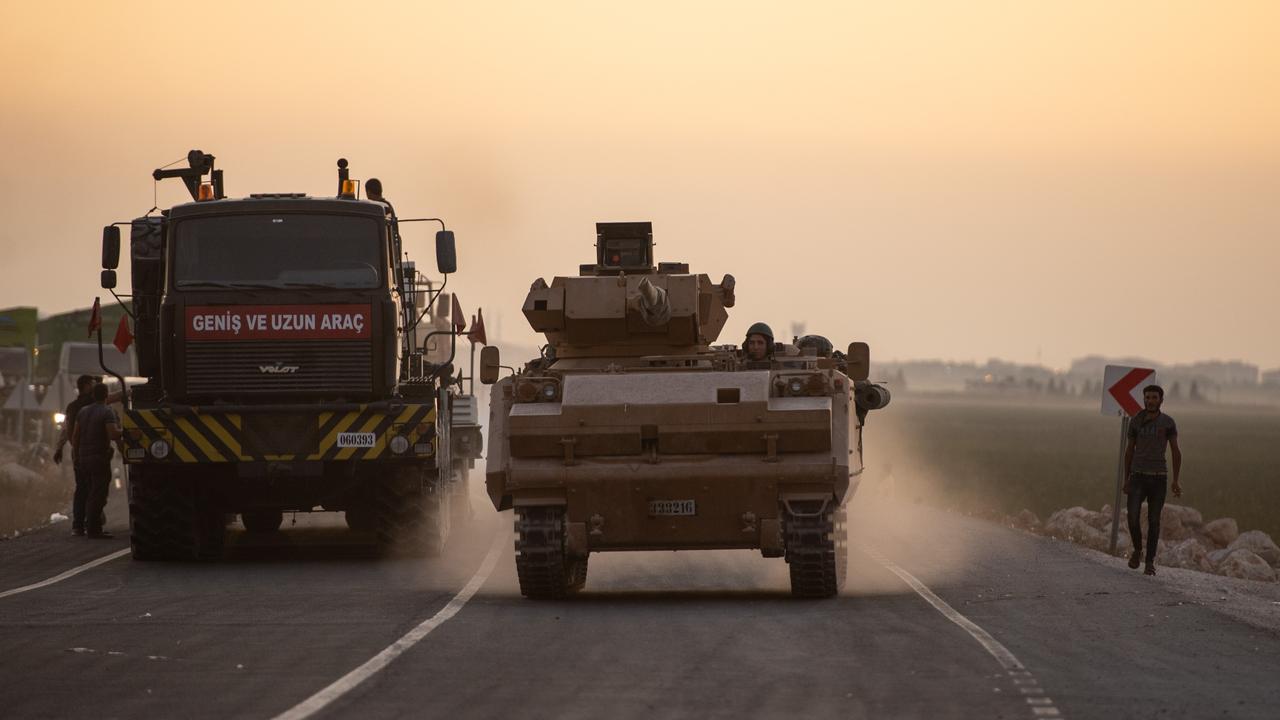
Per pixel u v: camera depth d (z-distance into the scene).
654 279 47.31
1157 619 36.53
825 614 37.19
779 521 40.44
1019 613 37.38
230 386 50.47
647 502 40.50
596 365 46.47
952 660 29.89
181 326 50.44
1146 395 48.88
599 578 47.44
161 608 38.06
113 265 51.69
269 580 45.47
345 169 52.81
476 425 64.75
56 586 43.66
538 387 41.06
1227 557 54.09
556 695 26.09
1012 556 52.62
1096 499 92.75
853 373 45.94
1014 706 25.22
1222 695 26.55
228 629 34.00
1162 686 27.34
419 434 50.81
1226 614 37.72
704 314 47.84
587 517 40.69
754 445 40.06
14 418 137.12
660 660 29.91
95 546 57.31
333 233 50.94
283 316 50.56
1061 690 26.72
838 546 41.12
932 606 38.69
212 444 50.66
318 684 26.95
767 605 39.38
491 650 31.09
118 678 27.53
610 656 30.39
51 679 27.41
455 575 47.25
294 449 50.78
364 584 44.31
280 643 31.88
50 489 84.50
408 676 27.84
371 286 50.88
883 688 26.86
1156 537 47.88
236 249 50.75
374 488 52.19
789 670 28.73
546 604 39.88
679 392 40.41
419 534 52.22
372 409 50.75
